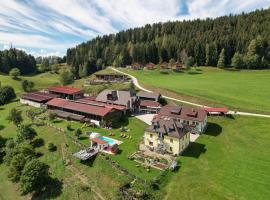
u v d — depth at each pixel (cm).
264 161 5338
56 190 5134
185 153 5853
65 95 11325
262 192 4334
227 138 6594
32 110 9706
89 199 4672
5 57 19262
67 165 5772
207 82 12269
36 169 5134
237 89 10575
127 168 5147
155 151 5912
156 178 4716
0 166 6431
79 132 6912
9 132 8181
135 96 9481
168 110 7712
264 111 7788
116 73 16412
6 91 12162
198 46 16912
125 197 4428
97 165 5447
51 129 7644
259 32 18150
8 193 5438
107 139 6712
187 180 4769
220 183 4638
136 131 7312
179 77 14250
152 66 16912
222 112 7750
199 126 6969
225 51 16562
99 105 8844
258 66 15150
